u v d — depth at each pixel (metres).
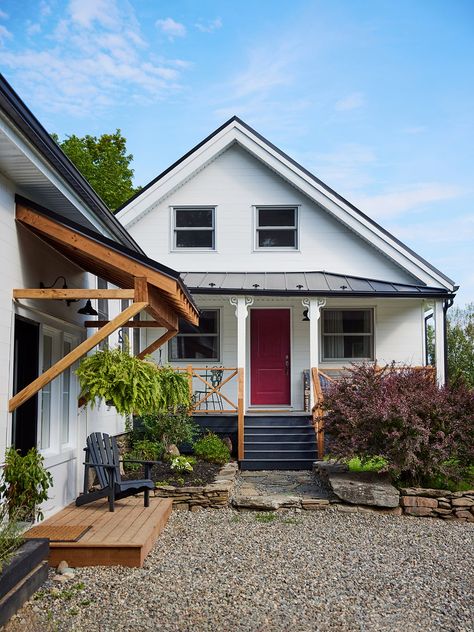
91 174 26.94
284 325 15.49
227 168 15.86
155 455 11.34
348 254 15.55
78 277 9.27
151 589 5.51
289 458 12.38
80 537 6.36
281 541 7.48
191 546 7.14
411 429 9.38
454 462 9.60
